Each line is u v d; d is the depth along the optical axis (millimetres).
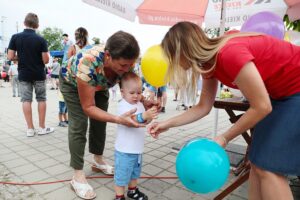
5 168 2977
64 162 3184
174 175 2885
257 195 1774
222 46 1322
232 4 3908
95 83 2113
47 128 4504
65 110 5047
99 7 2680
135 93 2176
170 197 2412
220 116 7023
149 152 3643
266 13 2449
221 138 1451
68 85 2355
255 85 1241
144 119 1959
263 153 1530
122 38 1819
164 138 4410
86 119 2422
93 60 2031
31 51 4062
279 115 1488
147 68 2096
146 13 3807
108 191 2488
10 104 8109
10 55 4105
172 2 3984
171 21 4098
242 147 3807
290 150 1455
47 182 2643
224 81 1507
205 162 1295
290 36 2818
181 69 1448
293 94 1474
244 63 1236
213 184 1322
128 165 2137
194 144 1405
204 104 1880
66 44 4996
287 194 1522
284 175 1537
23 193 2424
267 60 1402
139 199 2289
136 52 1848
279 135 1472
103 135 2793
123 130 2123
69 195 2398
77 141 2377
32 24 4125
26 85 4137
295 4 3422
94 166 2910
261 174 1590
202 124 5801
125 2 3270
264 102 1255
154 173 2930
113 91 9539
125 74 2186
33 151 3561
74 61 2217
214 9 4227
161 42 1513
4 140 4062
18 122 5359
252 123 1314
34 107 7402
